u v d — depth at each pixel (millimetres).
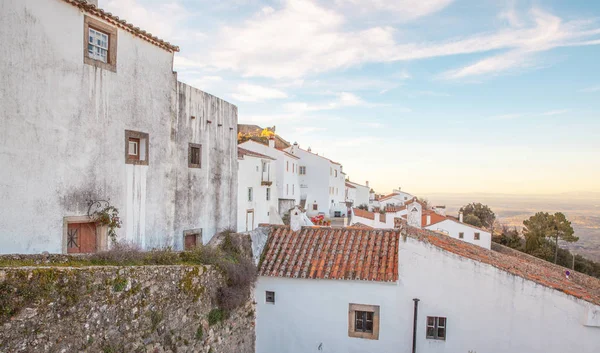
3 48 10789
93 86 13148
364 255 14477
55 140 12070
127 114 14438
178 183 17328
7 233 10961
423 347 13141
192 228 18281
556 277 15648
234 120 22125
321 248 15117
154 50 15695
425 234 15211
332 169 67188
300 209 16297
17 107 11133
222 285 12367
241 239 14133
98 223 13375
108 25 13594
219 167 20578
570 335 12023
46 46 11766
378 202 95938
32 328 6441
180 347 10172
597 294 13906
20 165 11234
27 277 6441
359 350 13672
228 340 12578
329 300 13914
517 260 17859
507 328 12555
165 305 9695
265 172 41750
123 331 8312
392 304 13398
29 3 11328
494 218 76500
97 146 13336
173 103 16844
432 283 13125
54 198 12070
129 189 14547
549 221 50875
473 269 12844
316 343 14016
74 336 7180
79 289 7340
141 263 10266
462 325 12898
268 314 14445
